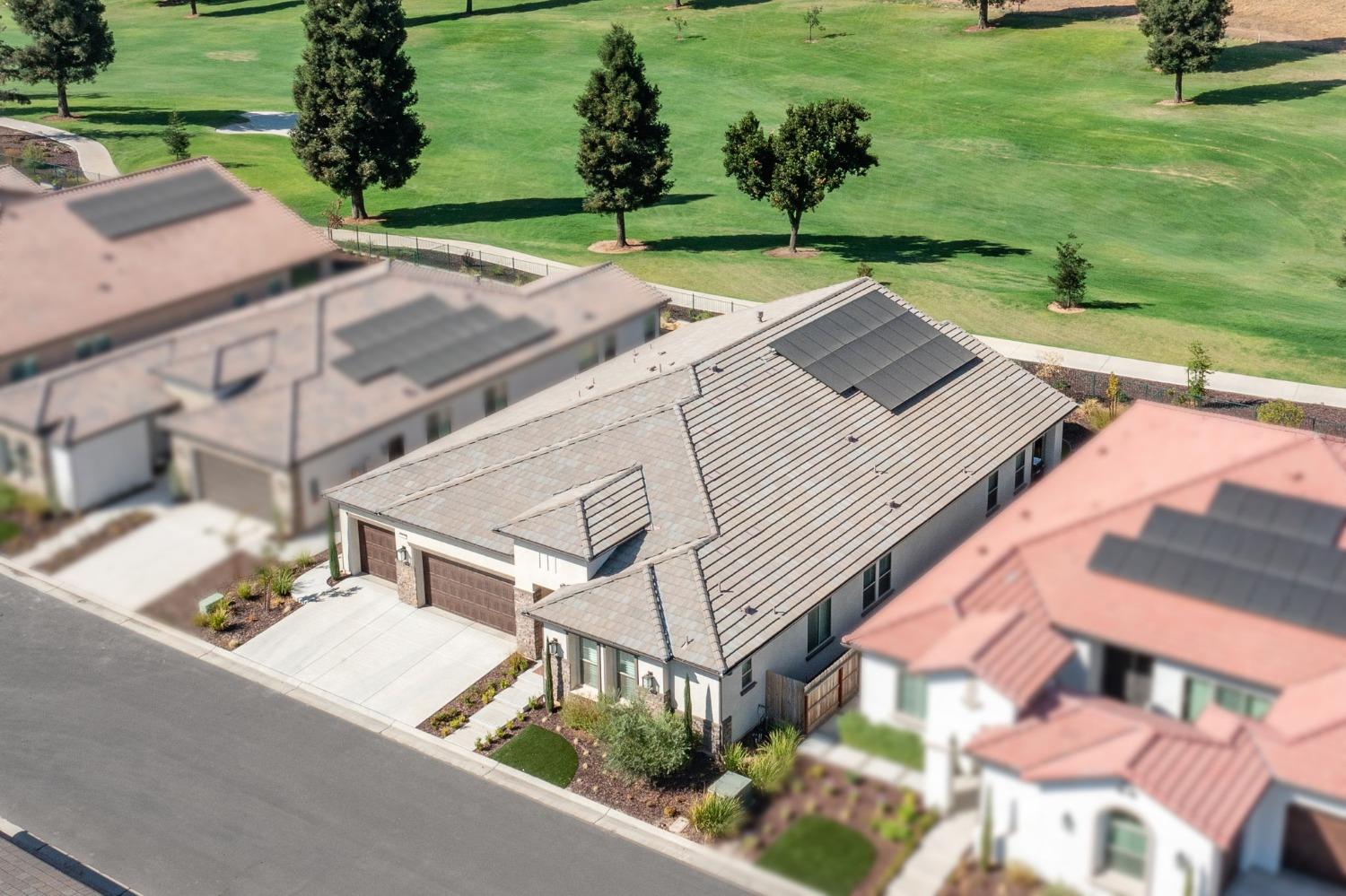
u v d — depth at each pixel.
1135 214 58.12
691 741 20.83
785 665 21.75
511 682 23.20
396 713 22.42
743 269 46.69
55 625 23.12
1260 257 53.19
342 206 47.66
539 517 22.88
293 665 23.48
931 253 51.22
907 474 25.23
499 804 20.25
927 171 63.75
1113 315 42.31
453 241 42.09
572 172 61.59
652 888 18.22
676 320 40.16
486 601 24.44
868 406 26.50
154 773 20.83
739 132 48.94
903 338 28.66
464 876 18.77
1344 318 42.81
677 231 52.19
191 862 19.19
